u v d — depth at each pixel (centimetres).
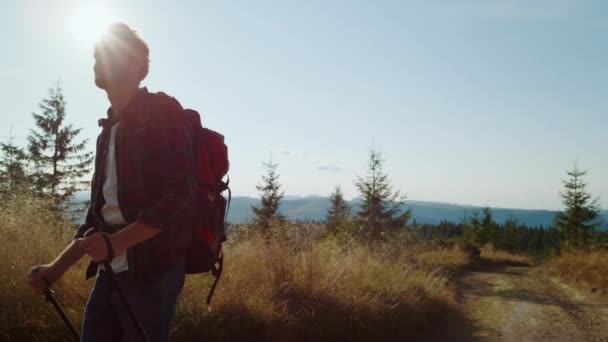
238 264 628
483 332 763
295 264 661
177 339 438
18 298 398
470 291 1282
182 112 199
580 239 2991
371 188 2867
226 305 502
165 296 194
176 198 183
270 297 566
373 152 2933
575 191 3322
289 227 764
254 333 503
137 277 189
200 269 211
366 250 991
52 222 596
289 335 527
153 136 191
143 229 178
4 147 1539
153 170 190
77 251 197
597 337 754
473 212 4322
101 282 207
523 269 2230
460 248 2534
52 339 376
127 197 192
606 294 1230
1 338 357
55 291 428
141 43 207
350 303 632
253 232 721
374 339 622
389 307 691
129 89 205
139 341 193
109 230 199
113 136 202
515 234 4441
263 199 3400
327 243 880
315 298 602
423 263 1268
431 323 780
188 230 195
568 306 1050
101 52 202
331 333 570
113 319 204
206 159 210
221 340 464
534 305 1054
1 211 571
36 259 474
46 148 2538
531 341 720
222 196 220
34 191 677
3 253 451
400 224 2731
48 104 2552
